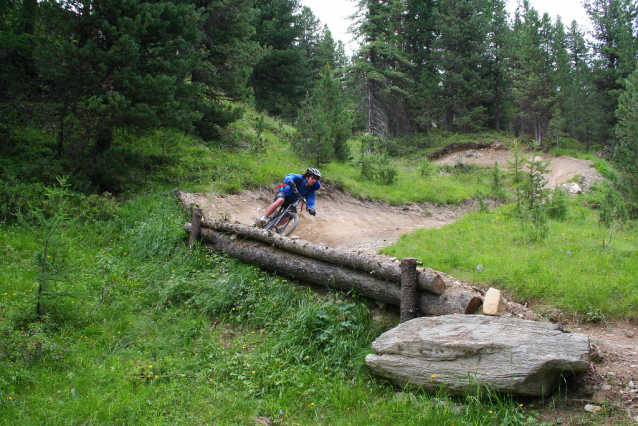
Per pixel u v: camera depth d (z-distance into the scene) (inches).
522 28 1649.9
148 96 393.1
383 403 155.3
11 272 238.8
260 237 260.4
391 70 1393.9
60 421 134.3
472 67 1728.6
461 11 1701.5
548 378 145.8
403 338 166.6
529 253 290.2
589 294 217.6
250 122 813.9
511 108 1846.7
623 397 146.3
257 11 690.8
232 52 641.6
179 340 195.8
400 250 327.3
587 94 1565.0
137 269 269.7
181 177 454.6
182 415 145.5
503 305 187.2
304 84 1439.5
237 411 150.2
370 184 662.5
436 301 189.5
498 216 486.6
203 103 609.6
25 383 152.0
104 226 326.6
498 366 148.1
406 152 1546.5
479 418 142.6
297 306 222.8
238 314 224.1
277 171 550.0
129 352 182.2
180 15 450.9
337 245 401.1
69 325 193.9
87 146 400.8
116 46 384.8
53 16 383.9
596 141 1530.5
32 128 434.9
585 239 328.2
